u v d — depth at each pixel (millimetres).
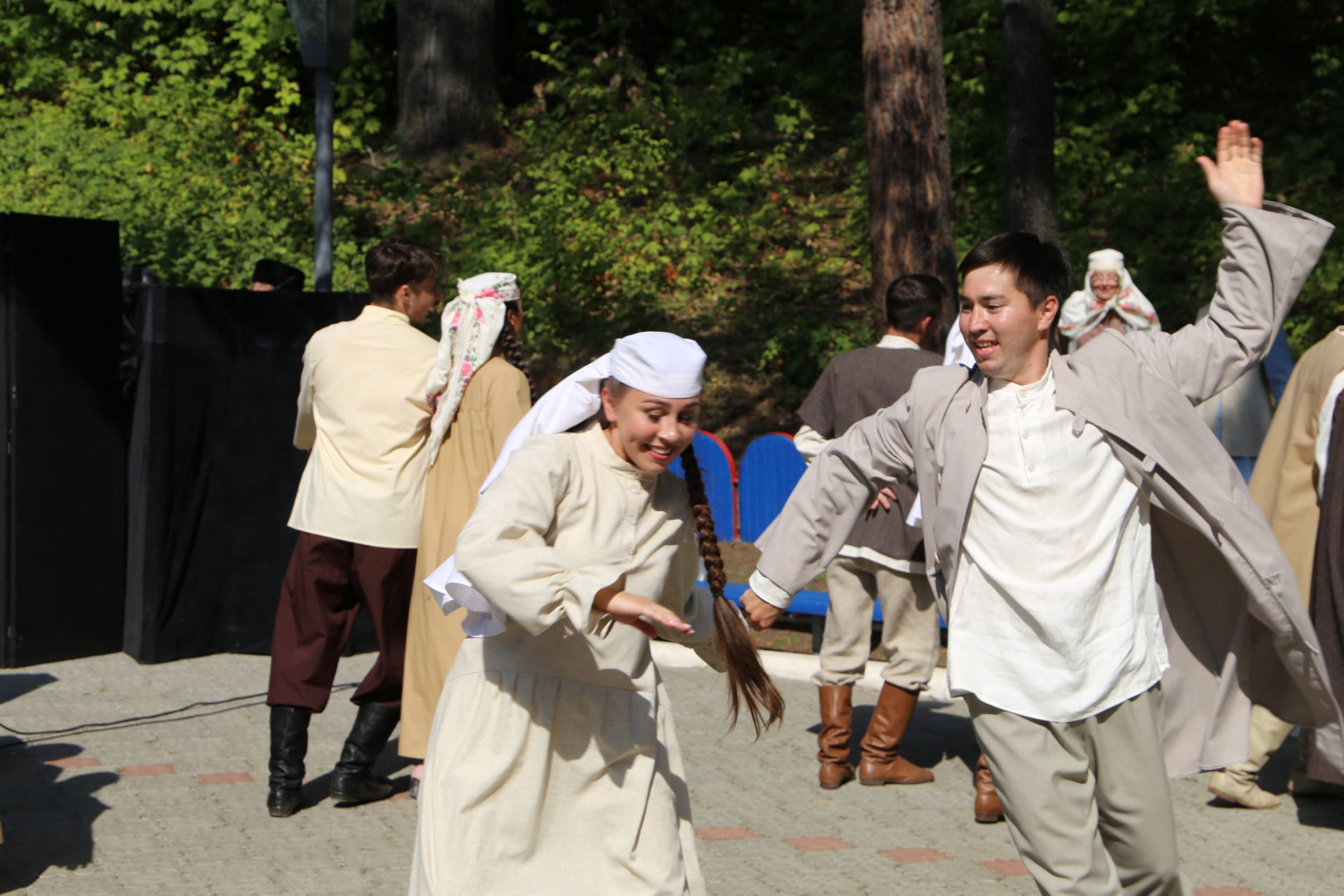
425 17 17109
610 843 3021
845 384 5617
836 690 5641
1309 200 14258
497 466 3139
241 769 5719
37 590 7395
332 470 5289
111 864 4625
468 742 3012
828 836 5051
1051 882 3328
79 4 17641
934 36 8805
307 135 17219
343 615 5301
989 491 3404
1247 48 16547
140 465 7496
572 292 13719
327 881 4512
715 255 14570
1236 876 4699
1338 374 5223
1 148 15281
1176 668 3779
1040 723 3344
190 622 7586
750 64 17828
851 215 15109
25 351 7285
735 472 10805
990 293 3359
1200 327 3496
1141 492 3428
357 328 5430
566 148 16109
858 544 5531
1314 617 5137
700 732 6445
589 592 2725
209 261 13344
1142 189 14633
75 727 6281
